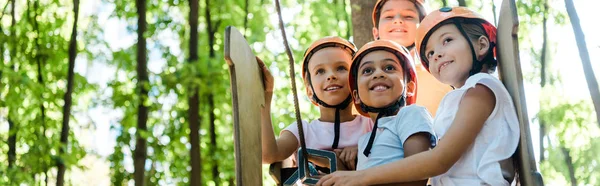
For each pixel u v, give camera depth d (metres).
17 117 12.73
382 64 2.81
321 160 2.93
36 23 13.60
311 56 3.12
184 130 13.12
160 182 13.20
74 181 15.71
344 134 3.05
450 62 2.76
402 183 2.56
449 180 2.59
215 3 13.09
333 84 3.04
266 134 2.89
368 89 2.80
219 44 13.44
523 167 2.50
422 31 2.85
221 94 12.26
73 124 13.55
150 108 12.62
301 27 13.03
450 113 2.68
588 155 10.73
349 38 12.00
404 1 3.79
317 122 3.13
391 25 3.77
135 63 13.58
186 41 13.57
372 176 2.49
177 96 12.77
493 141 2.55
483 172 2.53
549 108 10.70
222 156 12.91
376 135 2.75
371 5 5.37
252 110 2.66
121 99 12.96
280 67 12.84
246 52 2.66
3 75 12.32
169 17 13.51
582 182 10.80
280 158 2.99
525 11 10.34
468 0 10.65
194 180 11.92
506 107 2.56
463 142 2.52
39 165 12.01
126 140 13.13
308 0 12.78
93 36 13.99
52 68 13.73
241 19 13.32
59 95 13.41
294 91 2.60
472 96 2.59
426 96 3.47
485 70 2.78
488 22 2.78
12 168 11.94
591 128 10.66
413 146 2.59
